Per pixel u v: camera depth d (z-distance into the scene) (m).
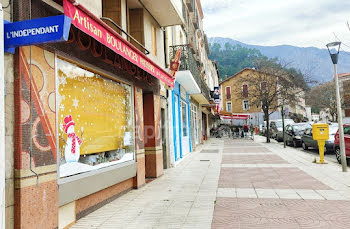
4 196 3.13
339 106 9.40
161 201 6.12
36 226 3.75
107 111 6.37
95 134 5.80
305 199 5.91
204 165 11.67
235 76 55.84
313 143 15.94
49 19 3.27
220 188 7.20
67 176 4.71
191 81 13.69
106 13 7.14
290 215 4.89
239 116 33.84
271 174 9.04
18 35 3.37
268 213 5.04
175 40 14.34
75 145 5.05
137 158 7.62
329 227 4.27
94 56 5.57
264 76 26.45
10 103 3.52
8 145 3.46
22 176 3.54
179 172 10.14
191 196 6.46
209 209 5.39
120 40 5.00
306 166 10.56
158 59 10.20
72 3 3.53
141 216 5.12
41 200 3.86
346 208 5.20
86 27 3.84
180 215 5.09
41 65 4.01
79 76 5.29
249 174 9.15
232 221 4.67
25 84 3.67
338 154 11.35
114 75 6.52
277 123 28.75
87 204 5.31
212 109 34.44
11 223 3.45
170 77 8.77
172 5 8.88
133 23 8.70
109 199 6.18
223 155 15.30
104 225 4.70
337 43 9.39
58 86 4.61
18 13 3.59
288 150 17.61
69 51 4.75
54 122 4.24
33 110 3.79
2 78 3.14
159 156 9.59
